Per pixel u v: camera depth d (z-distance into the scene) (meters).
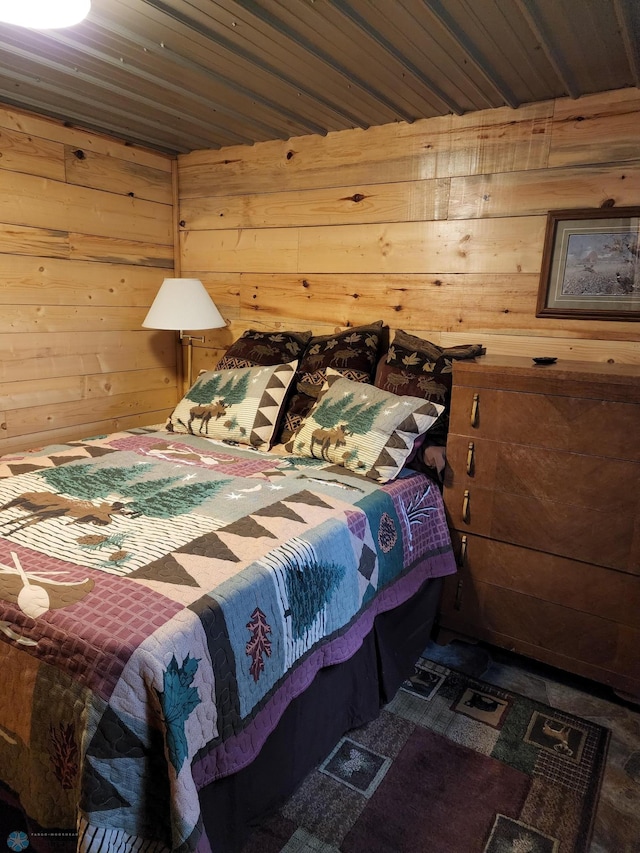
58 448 2.26
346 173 2.64
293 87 2.08
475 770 1.60
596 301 2.16
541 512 1.90
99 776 1.00
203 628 1.14
